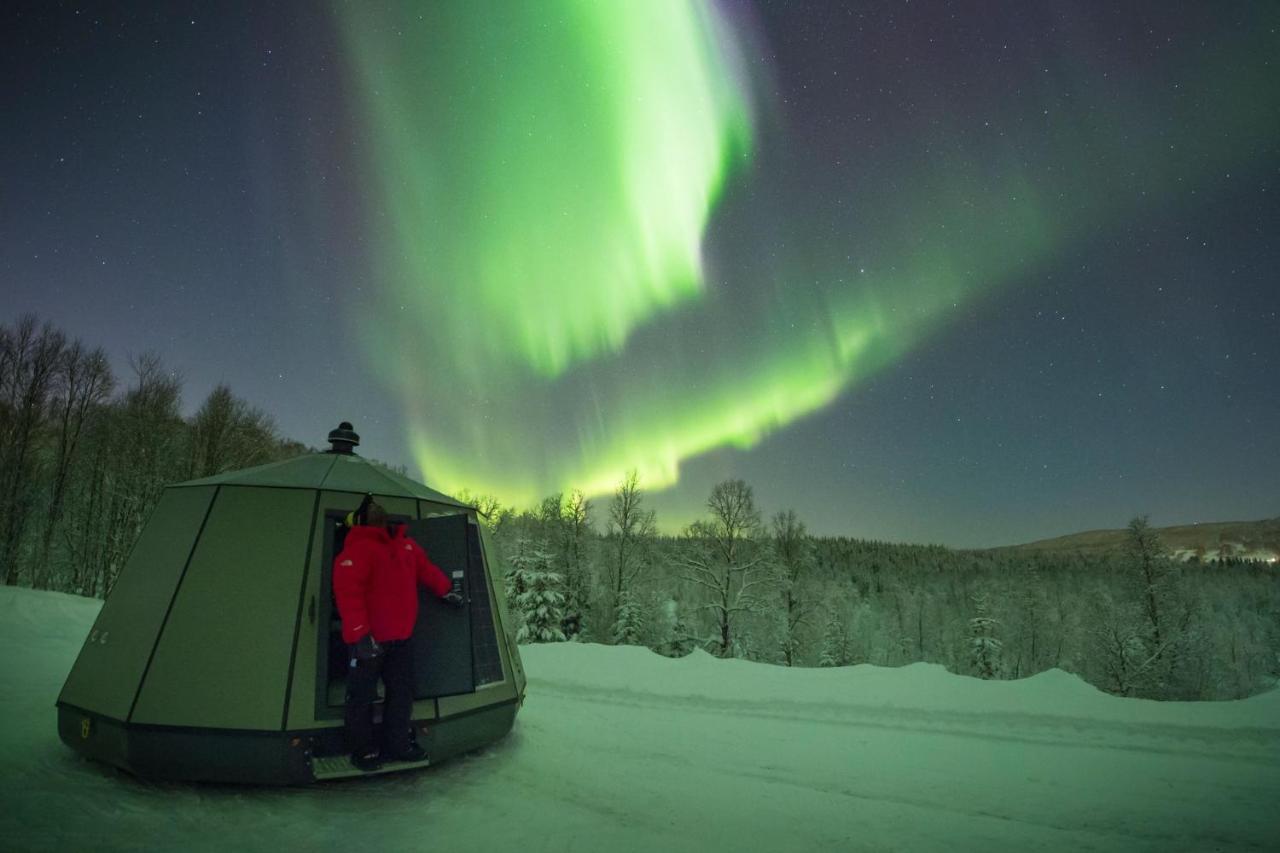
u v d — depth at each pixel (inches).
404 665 189.5
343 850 150.4
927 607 2618.1
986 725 291.9
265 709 178.5
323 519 208.1
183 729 175.3
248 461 1346.0
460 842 159.5
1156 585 1193.4
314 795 185.6
